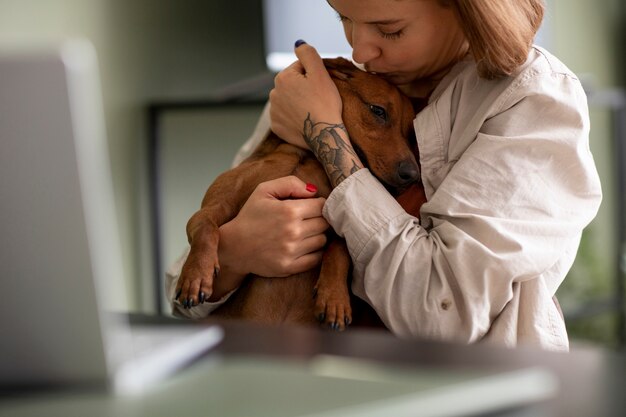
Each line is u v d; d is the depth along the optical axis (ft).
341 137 6.42
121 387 2.98
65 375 2.97
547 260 5.72
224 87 15.46
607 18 18.89
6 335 2.95
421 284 5.68
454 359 3.39
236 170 6.88
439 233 5.79
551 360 3.41
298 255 6.30
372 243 5.86
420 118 6.45
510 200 5.76
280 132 6.91
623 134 16.10
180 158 14.39
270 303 6.61
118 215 13.60
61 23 12.93
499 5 5.81
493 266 5.54
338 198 6.11
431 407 2.66
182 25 14.69
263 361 3.26
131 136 13.87
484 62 5.96
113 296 3.07
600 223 17.69
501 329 5.74
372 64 6.55
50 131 2.73
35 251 2.86
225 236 6.37
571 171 5.93
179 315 7.18
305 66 6.81
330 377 2.96
